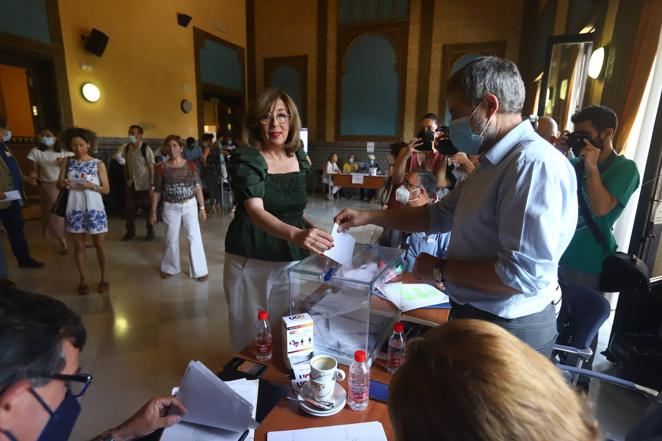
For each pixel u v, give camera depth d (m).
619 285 1.86
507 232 0.91
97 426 1.74
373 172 8.25
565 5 5.03
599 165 1.92
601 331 2.53
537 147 0.91
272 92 1.53
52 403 0.57
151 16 6.98
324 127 9.48
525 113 7.60
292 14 9.19
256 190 1.43
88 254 4.15
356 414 0.93
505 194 0.93
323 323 1.20
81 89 5.98
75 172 2.97
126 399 1.92
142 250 4.36
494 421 0.35
